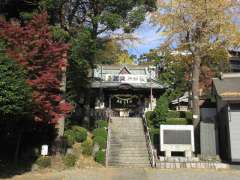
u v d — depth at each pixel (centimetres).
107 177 1795
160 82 4369
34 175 1845
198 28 3017
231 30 2991
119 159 2398
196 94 3053
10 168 1980
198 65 3103
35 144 2358
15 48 1853
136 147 2609
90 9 2577
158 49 3250
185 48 3156
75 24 2544
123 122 3250
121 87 4197
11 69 1675
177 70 4612
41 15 1995
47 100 1900
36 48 1866
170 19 3031
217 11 2956
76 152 2420
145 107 4322
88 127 3133
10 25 1903
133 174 1902
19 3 2481
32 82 1812
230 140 2220
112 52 3700
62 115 1997
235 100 2211
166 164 2195
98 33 2602
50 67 1908
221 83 2714
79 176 1823
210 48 3048
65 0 2342
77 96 3145
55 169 2036
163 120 3244
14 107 1619
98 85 4166
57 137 2364
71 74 2850
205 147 2466
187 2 2984
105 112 3691
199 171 2025
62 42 2083
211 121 2622
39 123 2214
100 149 2489
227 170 2083
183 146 2462
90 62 2727
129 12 2511
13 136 2300
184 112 3691
